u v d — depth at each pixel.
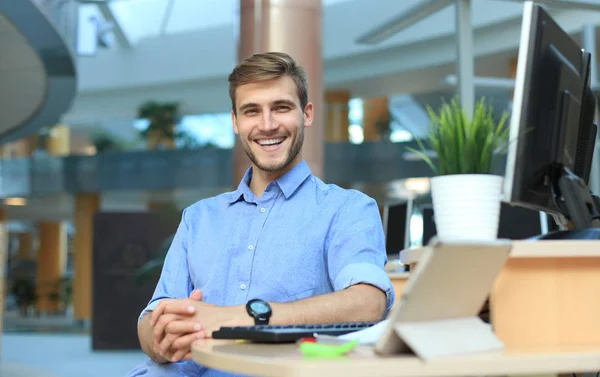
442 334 0.92
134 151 15.97
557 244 1.04
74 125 19.17
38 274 22.34
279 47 4.98
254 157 1.59
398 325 0.89
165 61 16.92
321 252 1.58
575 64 1.50
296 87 1.59
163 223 10.41
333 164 13.52
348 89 15.22
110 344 10.02
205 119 16.58
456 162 1.21
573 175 1.41
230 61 16.39
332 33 14.49
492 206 1.20
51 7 8.84
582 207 1.36
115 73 17.23
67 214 20.59
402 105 15.82
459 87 4.43
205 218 1.67
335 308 1.37
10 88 9.91
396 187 14.39
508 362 0.88
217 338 1.15
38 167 16.53
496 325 1.03
